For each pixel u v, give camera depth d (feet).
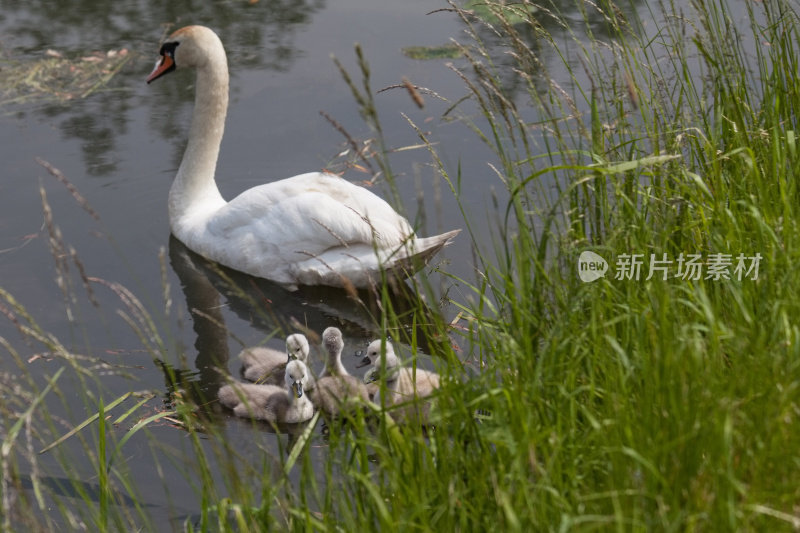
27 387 28.96
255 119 45.37
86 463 26.14
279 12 56.95
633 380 17.98
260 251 36.27
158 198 40.40
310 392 29.78
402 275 34.99
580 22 52.24
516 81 46.11
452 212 38.19
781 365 17.03
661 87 29.37
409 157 41.57
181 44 39.34
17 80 49.24
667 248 23.17
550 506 16.20
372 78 48.11
